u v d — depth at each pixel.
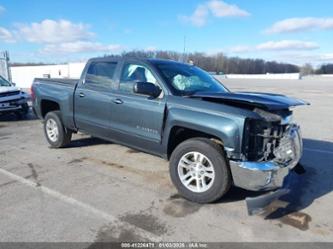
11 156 5.77
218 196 3.71
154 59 4.78
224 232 3.21
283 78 70.50
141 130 4.45
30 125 9.20
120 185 4.40
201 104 3.80
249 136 3.51
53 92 6.07
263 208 3.42
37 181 4.52
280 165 3.53
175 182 4.02
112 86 4.95
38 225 3.29
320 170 5.21
